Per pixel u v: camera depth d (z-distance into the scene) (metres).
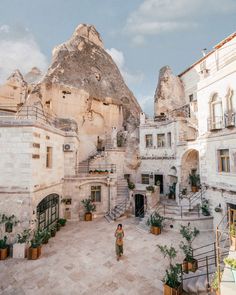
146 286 8.14
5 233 11.52
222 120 13.15
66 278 8.79
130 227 15.70
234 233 8.36
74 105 26.12
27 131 12.14
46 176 14.31
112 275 8.98
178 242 12.43
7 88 25.22
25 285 8.31
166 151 22.59
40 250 10.98
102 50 35.66
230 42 20.56
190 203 16.36
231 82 12.48
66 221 17.25
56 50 30.44
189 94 27.75
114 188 19.47
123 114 31.20
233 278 5.57
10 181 11.91
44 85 24.45
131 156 25.05
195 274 8.32
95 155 25.97
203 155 15.24
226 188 12.35
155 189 18.92
